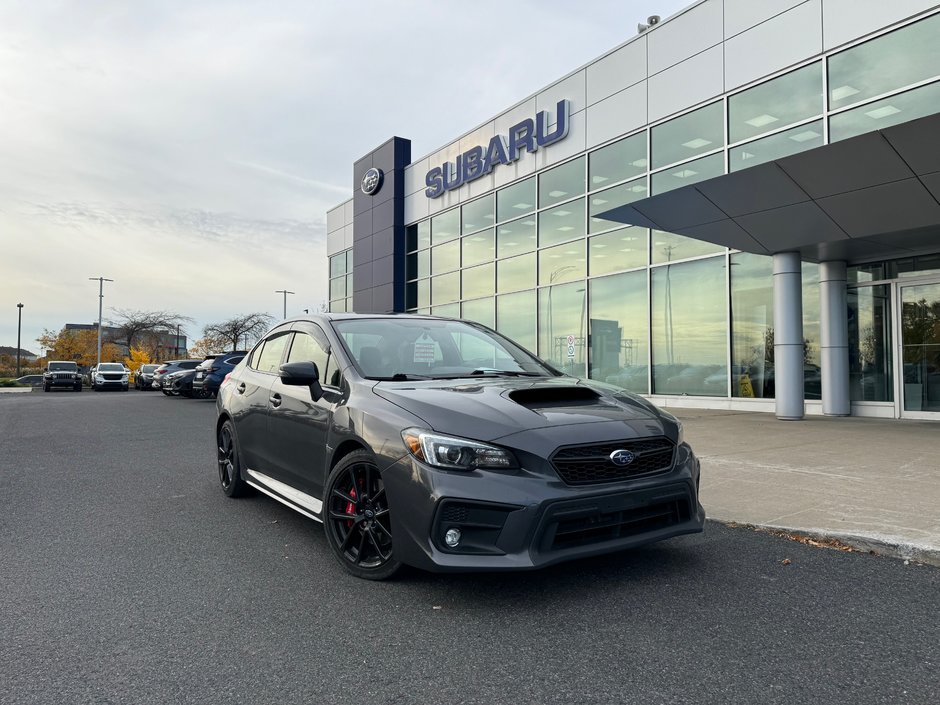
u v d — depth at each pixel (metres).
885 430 9.52
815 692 2.36
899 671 2.51
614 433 3.35
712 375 13.78
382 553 3.54
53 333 65.69
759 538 4.31
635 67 15.16
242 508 5.39
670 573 3.64
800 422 10.82
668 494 3.41
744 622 2.98
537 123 17.81
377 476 3.57
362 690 2.42
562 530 3.14
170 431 11.48
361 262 27.22
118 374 37.44
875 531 4.17
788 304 11.28
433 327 4.95
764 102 12.53
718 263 13.67
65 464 7.73
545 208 17.89
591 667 2.57
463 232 21.41
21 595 3.42
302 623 3.03
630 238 15.53
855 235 9.95
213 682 2.48
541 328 18.09
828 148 8.67
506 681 2.47
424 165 23.41
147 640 2.86
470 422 3.28
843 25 11.25
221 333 53.34
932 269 11.12
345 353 4.32
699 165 13.76
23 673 2.56
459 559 3.09
